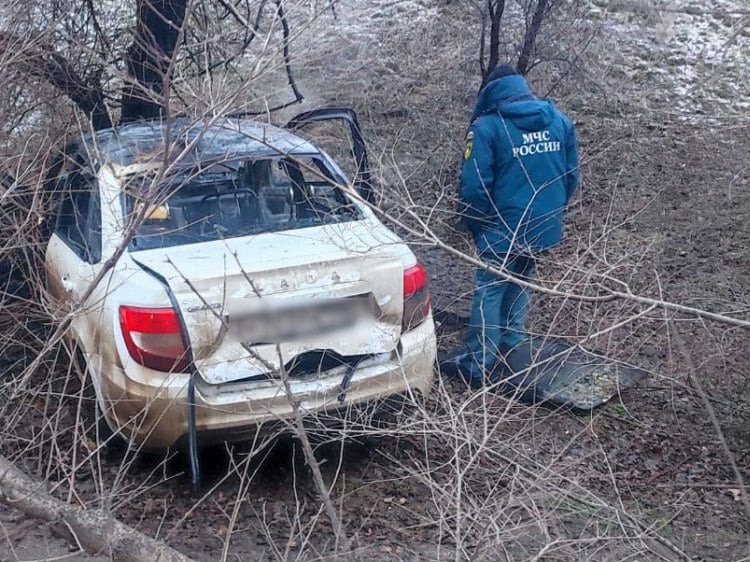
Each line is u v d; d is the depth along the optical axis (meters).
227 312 3.83
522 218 4.85
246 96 4.53
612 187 8.22
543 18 7.93
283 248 4.19
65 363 4.88
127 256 4.13
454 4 9.35
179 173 4.39
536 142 5.14
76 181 5.03
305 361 3.99
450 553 3.69
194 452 3.81
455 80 8.66
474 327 5.04
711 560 3.84
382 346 4.08
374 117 8.37
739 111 9.80
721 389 5.25
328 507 3.10
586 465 4.53
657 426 4.92
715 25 11.38
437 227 6.79
